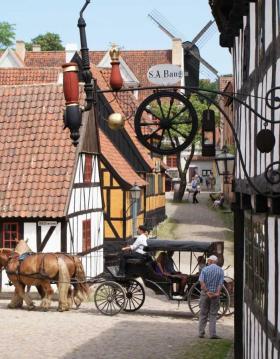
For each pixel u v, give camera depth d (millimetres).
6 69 69875
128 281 34531
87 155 43438
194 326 31484
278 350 14703
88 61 15508
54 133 42156
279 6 13961
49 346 26703
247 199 20297
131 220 51844
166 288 33750
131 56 102312
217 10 22859
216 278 28344
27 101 43844
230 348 26766
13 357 24891
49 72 69688
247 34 19406
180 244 33719
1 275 40250
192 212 81062
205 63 62844
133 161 56938
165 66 20719
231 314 34344
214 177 120625
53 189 39844
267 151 13547
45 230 39406
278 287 14852
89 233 43688
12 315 33375
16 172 40812
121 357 25125
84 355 25375
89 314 34094
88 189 43531
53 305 36812
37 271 34594
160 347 26859
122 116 15203
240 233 23438
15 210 39312
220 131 94500
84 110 15445
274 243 15344
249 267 21000
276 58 14148
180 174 94625
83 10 15539
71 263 34844
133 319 32875
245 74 19984
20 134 42469
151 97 14945
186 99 14758
